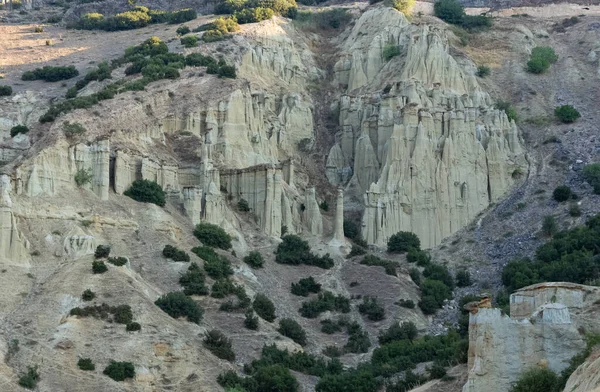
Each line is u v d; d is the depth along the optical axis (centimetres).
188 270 15800
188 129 19588
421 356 13950
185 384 13000
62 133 17200
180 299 14538
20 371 12431
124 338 13300
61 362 12750
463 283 18050
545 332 10006
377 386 12962
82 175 16675
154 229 16588
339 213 18975
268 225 18438
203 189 18275
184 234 17038
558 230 18525
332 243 18725
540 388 9606
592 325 10256
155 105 19600
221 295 15550
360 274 17738
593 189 19425
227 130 19700
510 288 16700
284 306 16400
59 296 13862
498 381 9912
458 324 15862
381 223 19688
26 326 13312
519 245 18700
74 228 15588
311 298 16850
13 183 15750
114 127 18325
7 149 17988
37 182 16050
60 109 18738
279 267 17562
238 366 13850
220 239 17238
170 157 18812
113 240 16025
